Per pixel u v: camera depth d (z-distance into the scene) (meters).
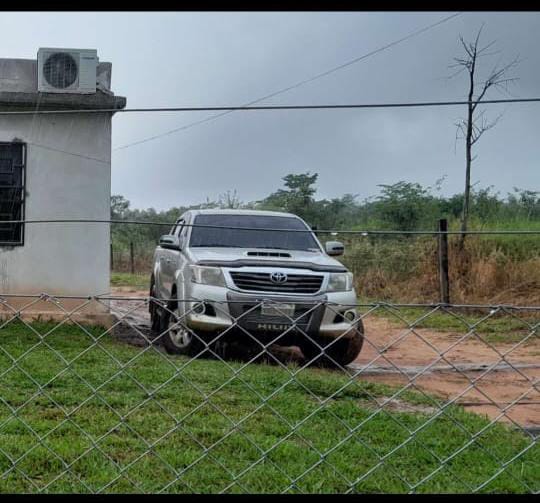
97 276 10.94
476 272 15.85
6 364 7.21
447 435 5.37
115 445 4.82
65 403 5.93
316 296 8.50
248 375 7.16
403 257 17.59
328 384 6.97
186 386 6.68
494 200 22.56
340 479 4.29
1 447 4.68
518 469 4.66
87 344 8.91
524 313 13.66
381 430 5.45
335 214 28.06
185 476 4.27
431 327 12.96
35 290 10.81
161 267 10.88
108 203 10.98
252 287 8.54
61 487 4.05
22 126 10.80
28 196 10.83
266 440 5.02
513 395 7.54
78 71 10.71
